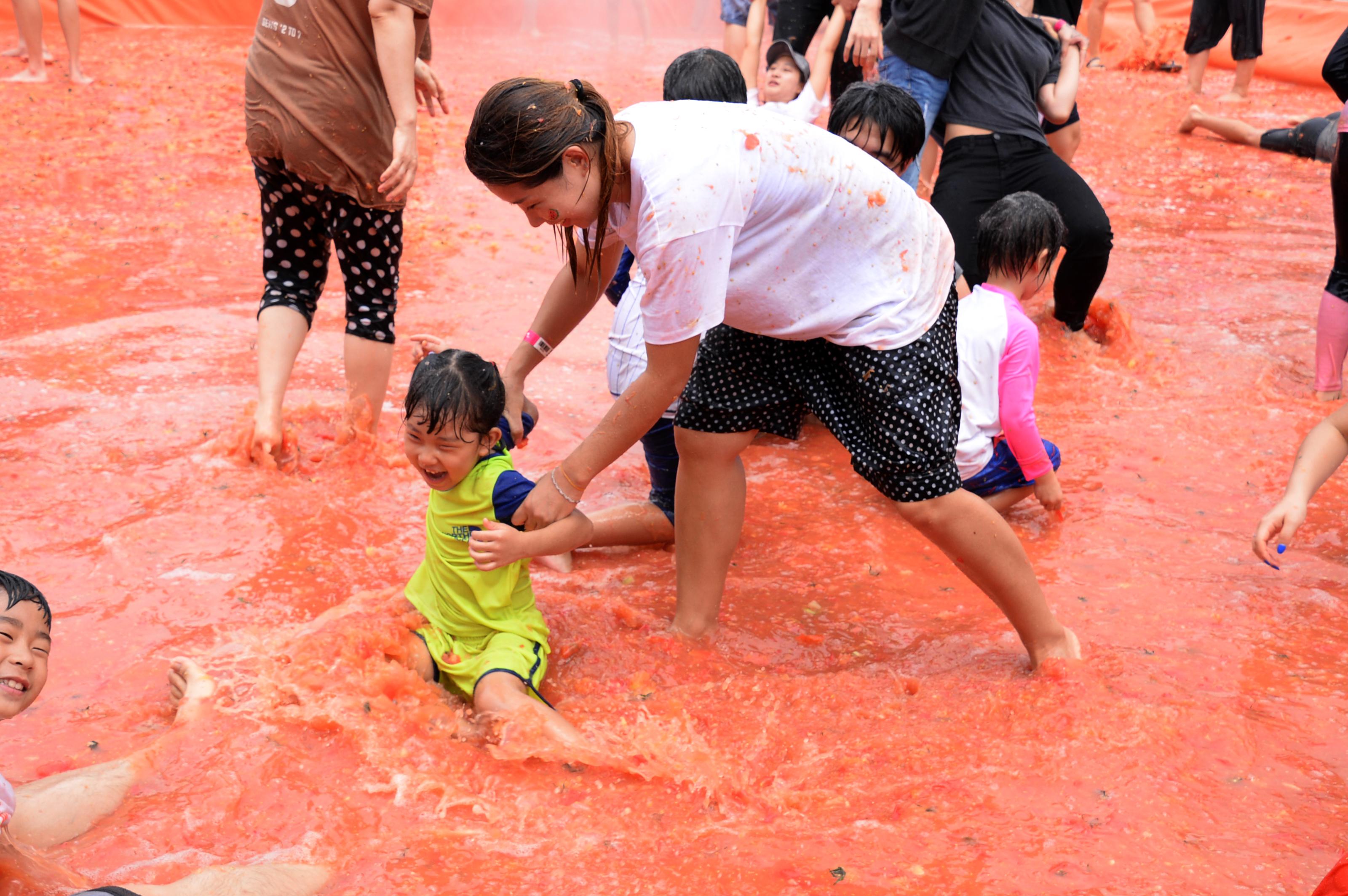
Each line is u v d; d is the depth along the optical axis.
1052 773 2.66
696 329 2.67
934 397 2.93
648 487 4.42
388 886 2.30
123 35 14.72
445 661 3.11
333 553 3.75
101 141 9.34
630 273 4.07
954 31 5.60
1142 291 6.71
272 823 2.49
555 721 2.82
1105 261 5.59
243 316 5.89
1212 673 3.15
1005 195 5.74
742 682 3.12
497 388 3.06
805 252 2.81
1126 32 15.94
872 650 3.37
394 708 2.88
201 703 2.84
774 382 3.11
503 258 7.08
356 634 3.09
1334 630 3.40
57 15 14.84
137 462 4.26
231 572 3.59
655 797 2.63
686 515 3.28
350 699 2.88
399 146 4.02
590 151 2.51
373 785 2.62
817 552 3.96
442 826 2.50
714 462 3.18
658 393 2.79
